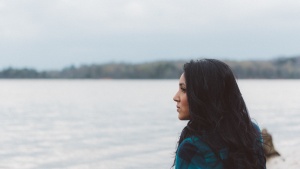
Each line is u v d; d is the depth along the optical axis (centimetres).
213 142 233
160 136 3975
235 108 240
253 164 237
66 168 2486
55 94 14238
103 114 6606
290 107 7862
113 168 2409
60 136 4094
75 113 6788
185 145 236
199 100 238
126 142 3591
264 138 255
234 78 244
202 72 240
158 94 14312
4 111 7175
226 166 231
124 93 15100
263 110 7056
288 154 2191
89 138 3912
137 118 5906
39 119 5859
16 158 2886
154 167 2405
